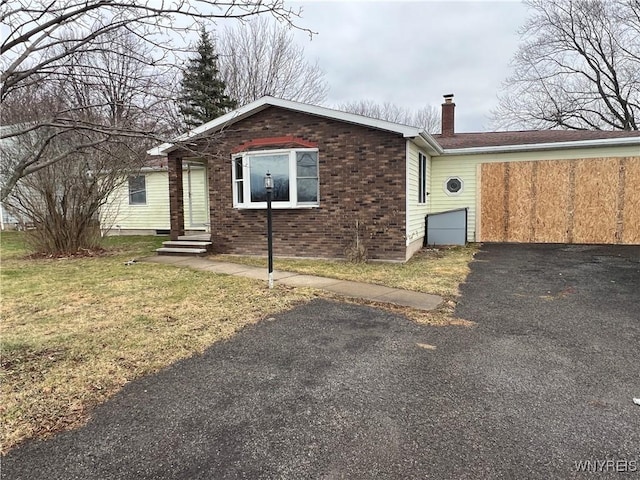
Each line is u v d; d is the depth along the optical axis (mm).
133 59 2975
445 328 4672
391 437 2555
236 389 3197
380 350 4004
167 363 3684
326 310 5383
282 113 9883
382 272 7965
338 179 9531
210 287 6656
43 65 2525
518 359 3773
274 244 10250
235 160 10430
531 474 2201
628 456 2354
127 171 11070
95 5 2492
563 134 13898
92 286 6820
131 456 2373
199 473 2225
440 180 13227
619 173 11742
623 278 7297
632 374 3445
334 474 2213
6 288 6711
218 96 22734
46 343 4137
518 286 6746
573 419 2748
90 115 3328
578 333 4469
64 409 2893
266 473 2225
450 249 11406
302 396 3086
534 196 12516
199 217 15469
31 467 2275
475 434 2584
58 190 10625
